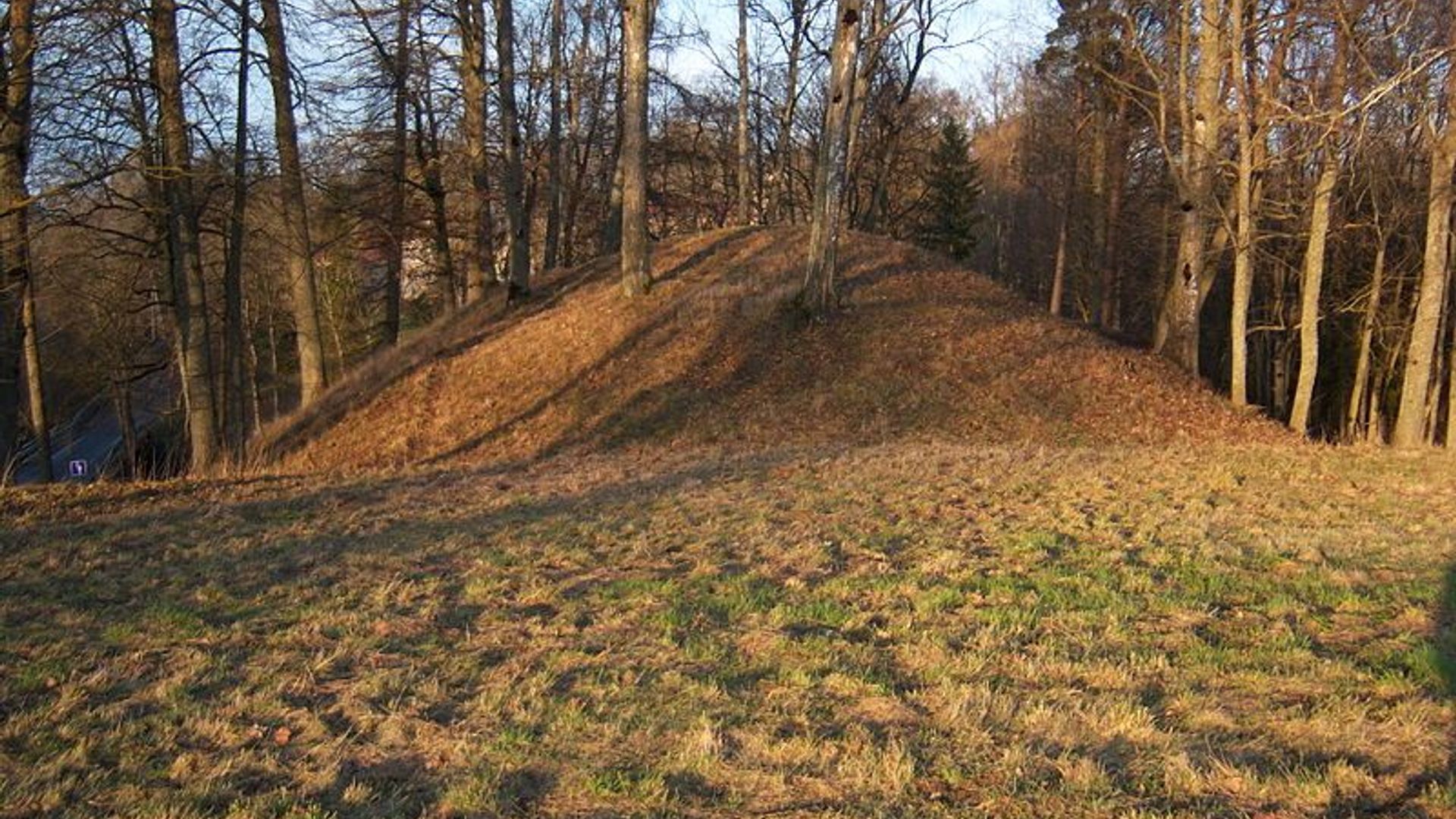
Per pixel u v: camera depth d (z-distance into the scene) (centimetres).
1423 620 605
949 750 434
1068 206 3338
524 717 478
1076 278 3806
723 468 1330
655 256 2545
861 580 731
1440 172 1569
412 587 732
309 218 2234
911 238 4238
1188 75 2169
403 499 1142
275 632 634
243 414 1906
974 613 638
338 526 990
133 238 1565
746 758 431
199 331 1544
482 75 2366
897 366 1870
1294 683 504
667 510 1030
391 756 447
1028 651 559
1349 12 1421
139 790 414
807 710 484
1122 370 1939
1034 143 3947
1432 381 2400
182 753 451
